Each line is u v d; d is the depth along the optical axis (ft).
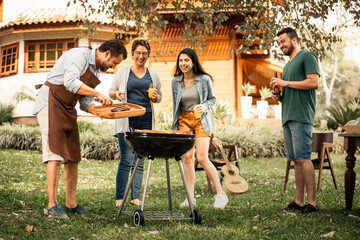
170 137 11.02
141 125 15.17
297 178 13.32
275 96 13.76
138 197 15.14
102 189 19.31
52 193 11.66
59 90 11.85
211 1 24.88
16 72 52.95
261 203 15.25
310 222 11.16
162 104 48.34
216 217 12.18
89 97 12.64
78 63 11.77
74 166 12.55
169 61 48.83
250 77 59.41
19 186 19.12
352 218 11.74
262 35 26.55
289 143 13.52
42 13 51.42
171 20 46.62
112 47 12.01
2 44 55.52
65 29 48.62
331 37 26.21
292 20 25.76
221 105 43.47
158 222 11.51
